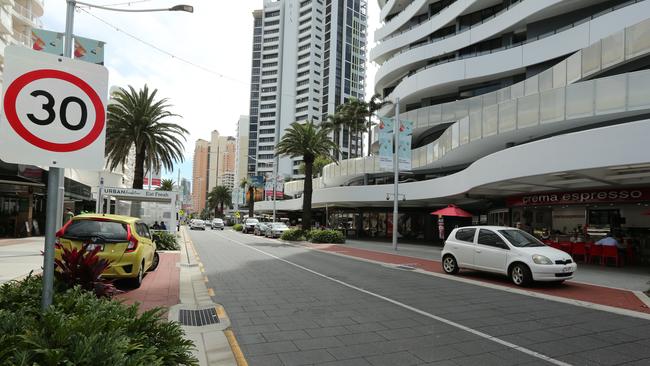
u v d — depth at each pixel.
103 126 3.52
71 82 3.40
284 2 135.12
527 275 11.45
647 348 5.95
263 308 8.27
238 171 138.88
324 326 6.93
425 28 39.31
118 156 23.00
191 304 8.38
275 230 36.69
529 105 18.89
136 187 23.22
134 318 4.02
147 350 3.24
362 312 8.02
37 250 17.17
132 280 9.78
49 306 3.48
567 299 9.83
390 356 5.45
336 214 51.84
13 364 2.72
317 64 129.12
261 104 135.62
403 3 45.84
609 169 13.55
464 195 24.56
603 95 16.00
